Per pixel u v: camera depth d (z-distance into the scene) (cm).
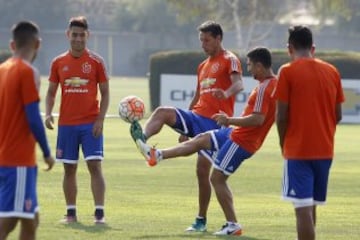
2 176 1814
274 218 2878
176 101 8038
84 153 2678
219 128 2612
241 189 3669
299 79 2041
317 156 2044
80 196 3297
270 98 2412
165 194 3422
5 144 1811
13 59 1836
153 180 3866
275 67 8431
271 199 3369
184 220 2788
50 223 2642
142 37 19525
